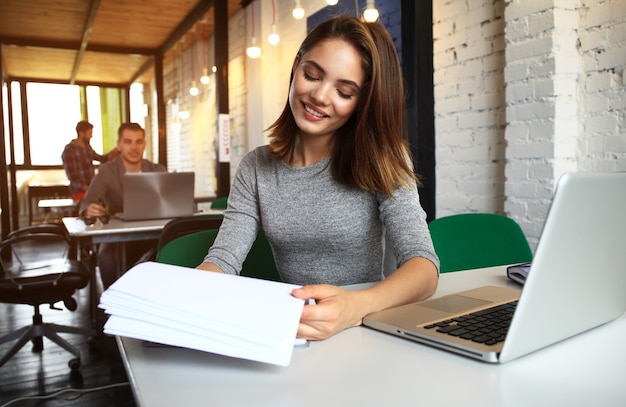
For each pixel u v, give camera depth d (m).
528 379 0.66
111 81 10.55
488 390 0.63
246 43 5.66
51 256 5.67
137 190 2.98
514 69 2.26
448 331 0.79
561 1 2.09
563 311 0.71
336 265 1.30
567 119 2.14
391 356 0.74
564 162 2.15
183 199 3.09
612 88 2.04
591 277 0.73
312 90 1.11
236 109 6.06
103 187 3.65
